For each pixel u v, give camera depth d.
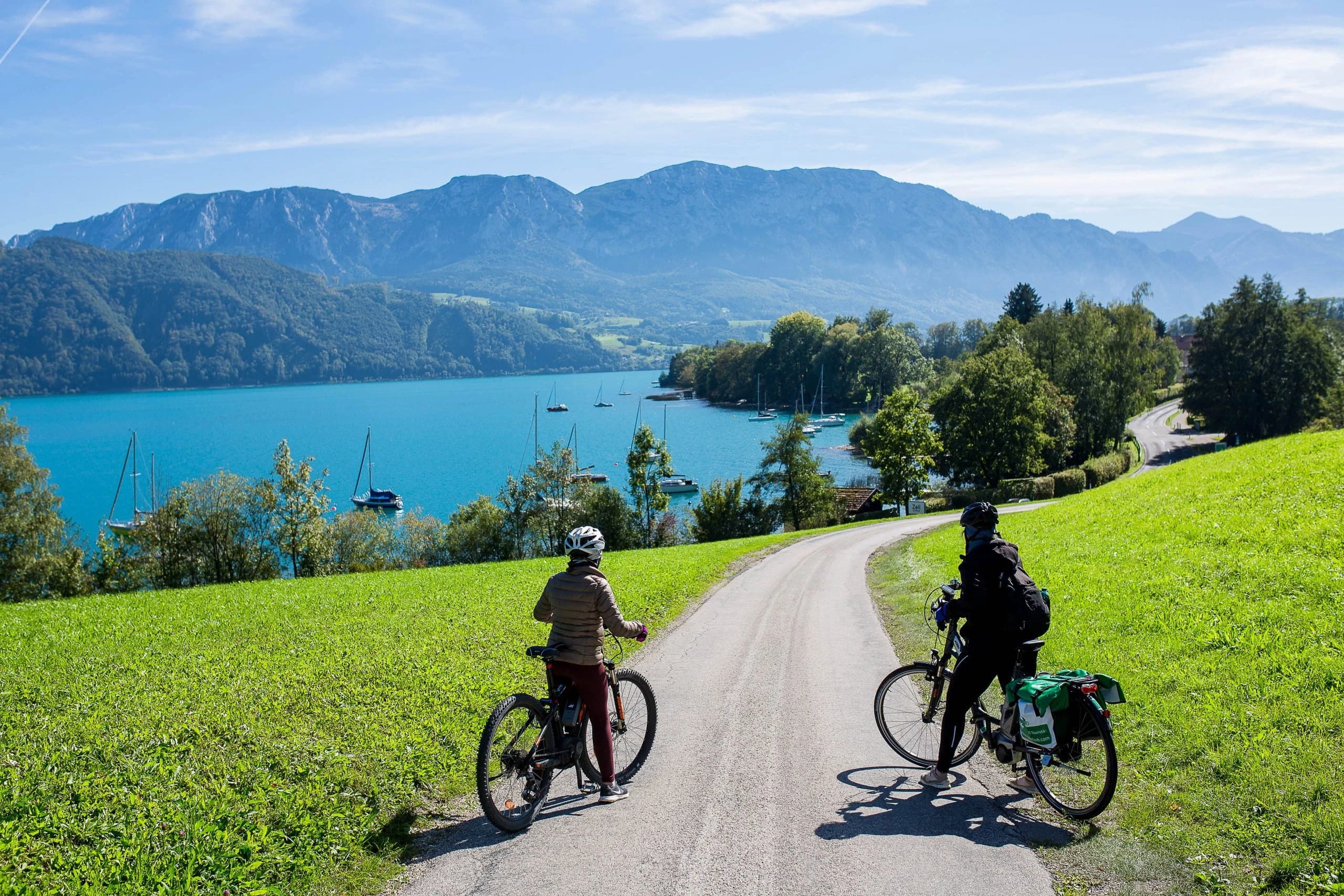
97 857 5.23
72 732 7.72
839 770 7.20
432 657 11.30
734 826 6.04
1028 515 28.48
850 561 28.27
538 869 5.44
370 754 7.45
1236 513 15.52
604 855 5.62
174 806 6.04
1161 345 146.25
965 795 6.55
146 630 13.96
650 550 36.03
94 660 11.20
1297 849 5.09
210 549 49.78
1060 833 5.79
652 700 7.52
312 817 6.16
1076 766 6.80
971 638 6.53
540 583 20.27
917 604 17.00
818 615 16.38
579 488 64.12
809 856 5.50
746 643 13.48
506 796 6.14
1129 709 7.82
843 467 117.25
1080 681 6.04
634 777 7.21
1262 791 5.82
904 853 5.50
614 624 6.52
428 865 5.61
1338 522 12.74
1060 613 11.95
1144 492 23.59
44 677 10.12
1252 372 87.69
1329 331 110.06
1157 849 5.38
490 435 182.62
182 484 50.22
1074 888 4.99
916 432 73.88
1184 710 7.48
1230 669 8.23
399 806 6.55
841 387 181.25
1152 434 110.88
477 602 16.88
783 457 73.88
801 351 196.25
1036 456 75.12
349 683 9.75
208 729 7.93
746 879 5.18
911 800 6.46
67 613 16.59
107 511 104.06
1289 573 10.79
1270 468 19.42
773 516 75.12
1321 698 7.14
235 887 5.08
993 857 5.43
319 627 13.94
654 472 68.19
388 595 18.39
